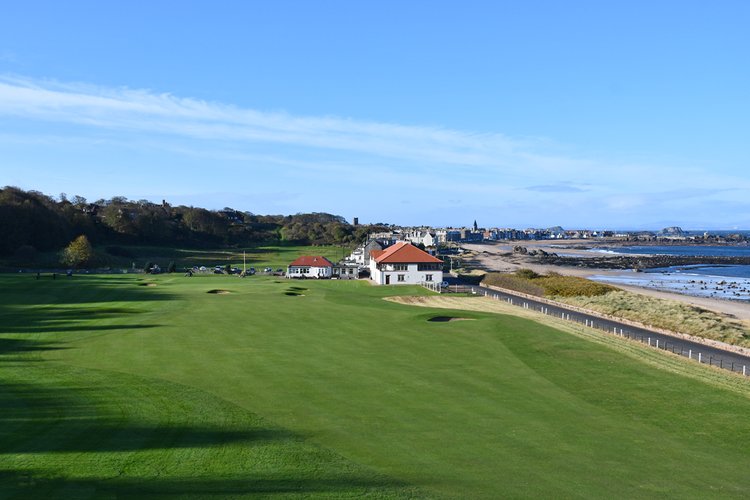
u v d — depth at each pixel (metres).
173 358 40.72
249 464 21.67
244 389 33.03
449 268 159.00
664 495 21.23
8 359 39.19
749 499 21.34
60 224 175.00
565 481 21.95
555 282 100.94
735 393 35.88
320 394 32.53
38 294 78.38
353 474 21.30
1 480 19.11
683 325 64.19
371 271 127.56
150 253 185.50
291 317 60.66
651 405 33.00
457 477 21.77
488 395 33.62
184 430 25.25
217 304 70.75
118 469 20.52
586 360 43.50
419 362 41.34
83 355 41.19
